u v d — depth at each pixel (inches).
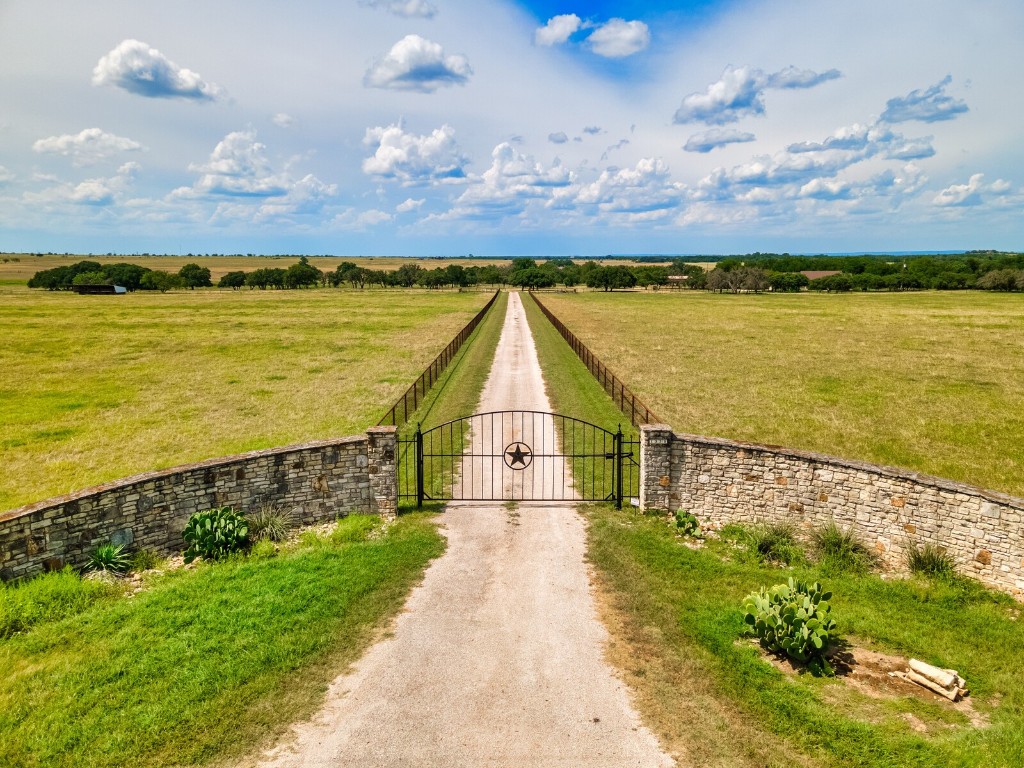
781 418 871.1
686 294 4421.8
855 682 303.6
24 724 269.1
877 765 249.8
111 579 387.9
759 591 382.3
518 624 351.6
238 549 431.8
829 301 3503.9
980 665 318.3
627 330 2007.9
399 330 1980.8
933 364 1332.4
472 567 417.4
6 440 793.6
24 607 346.0
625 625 350.9
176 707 280.4
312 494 483.8
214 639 330.6
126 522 411.2
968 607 369.7
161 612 355.6
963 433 805.2
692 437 484.7
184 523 438.3
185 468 436.5
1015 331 1913.1
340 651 326.3
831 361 1374.3
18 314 2529.5
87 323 2188.7
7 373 1261.1
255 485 463.8
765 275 4633.4
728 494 476.4
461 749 258.1
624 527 475.5
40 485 631.8
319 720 275.4
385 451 489.7
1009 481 634.2
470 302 3376.0
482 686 298.4
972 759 249.8
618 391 1004.6
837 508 438.0
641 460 497.7
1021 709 283.4
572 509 513.0
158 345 1654.8
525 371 1182.9
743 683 300.4
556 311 2792.8
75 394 1068.5
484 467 625.3
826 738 264.2
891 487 415.2
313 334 1891.0
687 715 278.8
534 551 440.1
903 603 376.2
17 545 365.1
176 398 1031.6
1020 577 372.5
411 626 349.4
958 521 393.4
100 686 294.0
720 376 1187.9
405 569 413.4
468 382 1069.1
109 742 259.9
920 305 3107.8
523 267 6437.0
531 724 272.7
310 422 852.6
